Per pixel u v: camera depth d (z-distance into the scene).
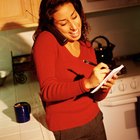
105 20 2.39
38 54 1.08
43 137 1.28
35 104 1.70
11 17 1.88
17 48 2.31
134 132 2.13
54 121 1.19
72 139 1.23
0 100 1.88
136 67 2.22
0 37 2.26
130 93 2.03
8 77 2.35
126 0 2.02
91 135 1.28
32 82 2.19
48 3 1.09
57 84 1.05
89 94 1.26
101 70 1.03
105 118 2.05
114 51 2.48
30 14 1.89
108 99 2.00
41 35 1.13
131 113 2.08
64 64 1.15
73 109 1.20
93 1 1.97
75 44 1.25
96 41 2.39
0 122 1.50
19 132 1.36
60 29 1.13
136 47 2.49
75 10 1.16
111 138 2.11
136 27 2.45
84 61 1.23
